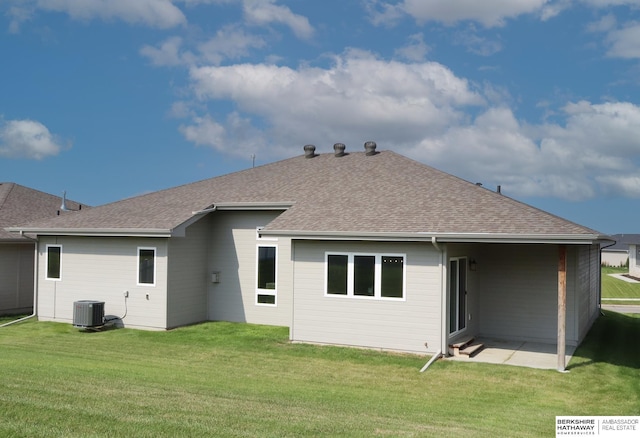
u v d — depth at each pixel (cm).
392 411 902
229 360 1344
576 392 1098
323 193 1817
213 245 1930
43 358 1294
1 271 2131
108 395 862
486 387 1130
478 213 1432
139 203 2088
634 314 2542
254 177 2173
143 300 1772
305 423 761
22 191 2723
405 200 1619
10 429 649
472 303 1616
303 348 1479
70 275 1909
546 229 1266
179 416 752
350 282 1496
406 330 1430
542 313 1617
